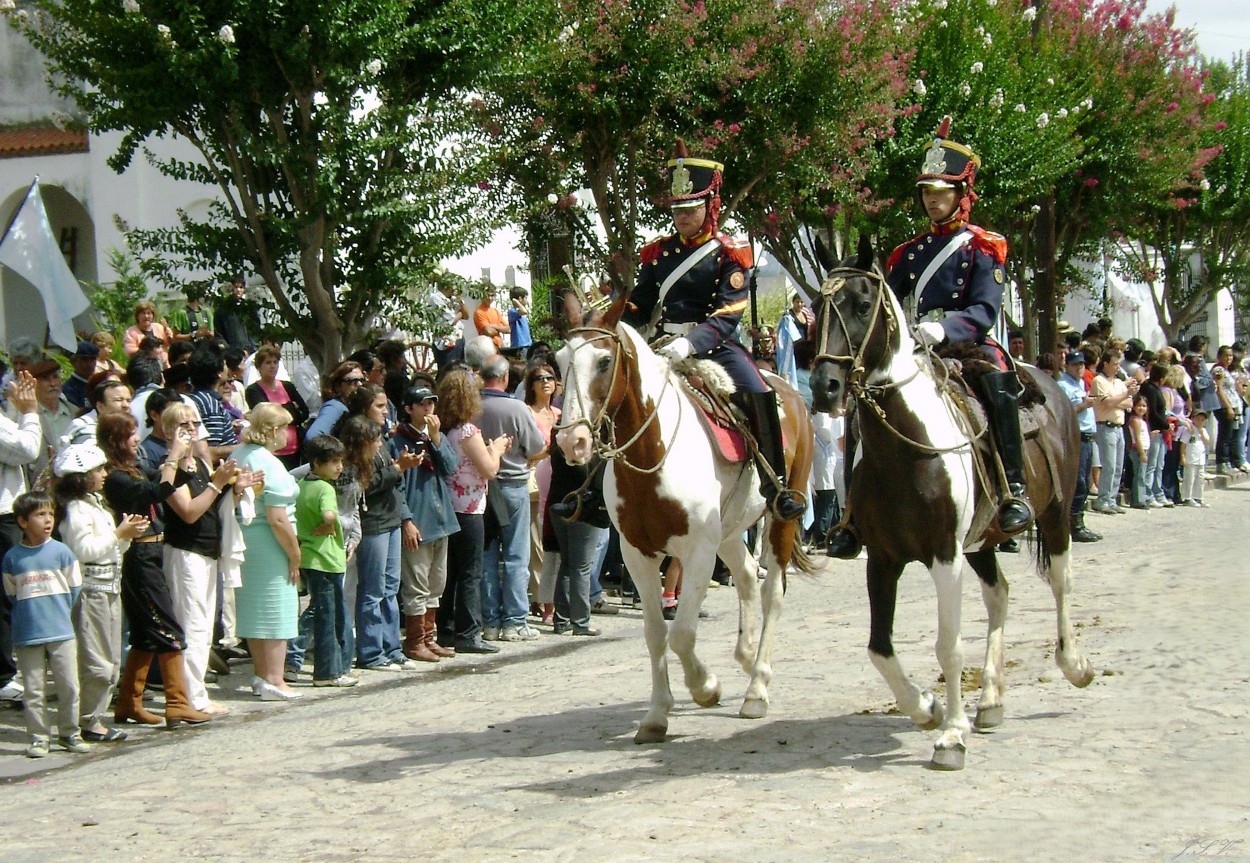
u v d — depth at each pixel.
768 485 8.27
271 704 9.78
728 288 8.15
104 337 12.60
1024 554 16.06
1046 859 5.31
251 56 13.11
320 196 13.38
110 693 9.11
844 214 20.45
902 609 12.31
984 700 7.52
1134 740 7.07
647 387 7.43
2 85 22.94
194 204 20.86
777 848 5.55
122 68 13.07
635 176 17.83
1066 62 24.38
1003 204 21.52
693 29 16.50
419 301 15.49
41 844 6.26
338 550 10.33
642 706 8.67
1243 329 42.06
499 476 11.70
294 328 14.39
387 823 6.30
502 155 15.53
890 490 6.82
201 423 9.90
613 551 13.92
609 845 5.70
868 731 7.57
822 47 16.92
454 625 11.47
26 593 8.37
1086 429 16.95
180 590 9.41
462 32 13.80
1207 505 21.20
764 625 8.31
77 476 8.73
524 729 8.14
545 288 18.62
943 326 7.28
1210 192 31.05
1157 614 10.99
